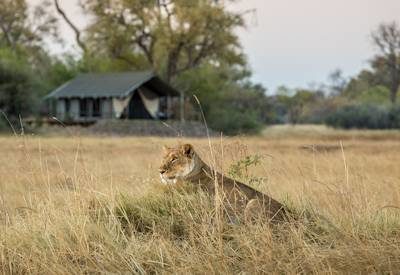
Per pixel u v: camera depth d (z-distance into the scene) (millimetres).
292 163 17234
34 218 8945
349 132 70312
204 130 63750
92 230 8453
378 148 33156
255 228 8047
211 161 10031
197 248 7891
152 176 11484
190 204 8945
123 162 20875
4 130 54000
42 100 62969
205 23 75938
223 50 79188
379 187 11609
